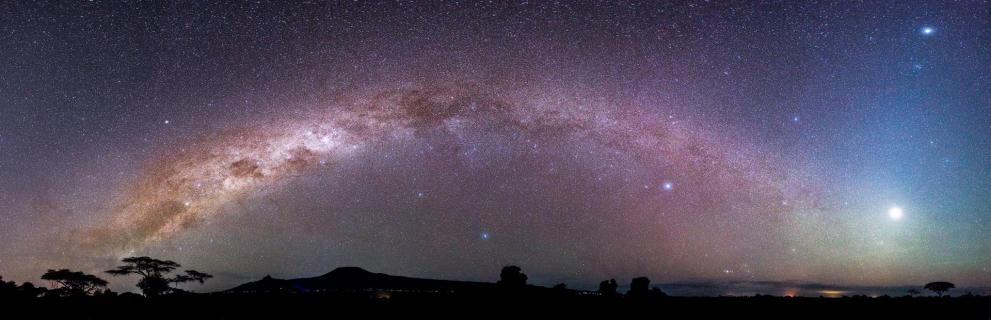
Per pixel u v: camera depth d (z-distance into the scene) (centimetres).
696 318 2964
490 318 2908
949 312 3234
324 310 3056
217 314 2992
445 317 2906
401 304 3189
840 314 3102
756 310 3166
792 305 3294
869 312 3159
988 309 3284
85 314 2980
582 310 3095
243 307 3145
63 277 4012
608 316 2980
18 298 3281
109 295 3525
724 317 2998
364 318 2884
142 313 3012
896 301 3506
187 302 3247
